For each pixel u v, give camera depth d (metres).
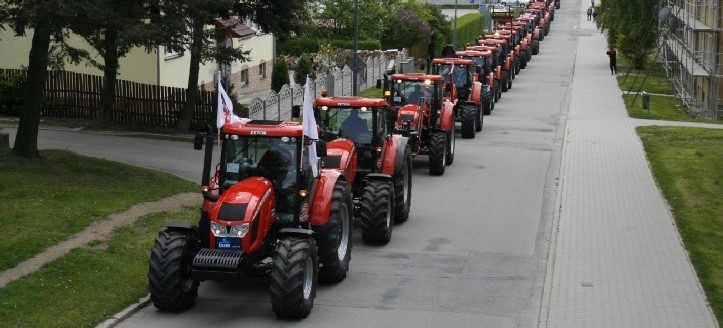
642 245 17.27
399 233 18.44
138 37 21.42
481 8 82.44
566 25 88.06
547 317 13.24
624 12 53.72
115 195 18.69
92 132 27.70
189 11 23.27
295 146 14.01
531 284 15.06
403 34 57.53
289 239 13.09
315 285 13.42
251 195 13.13
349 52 49.50
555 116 37.22
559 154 28.38
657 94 45.53
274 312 12.96
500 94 43.06
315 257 13.30
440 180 24.22
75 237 15.62
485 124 35.00
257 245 13.03
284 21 28.36
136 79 33.00
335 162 16.73
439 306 13.86
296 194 13.79
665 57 51.47
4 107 29.80
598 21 59.91
